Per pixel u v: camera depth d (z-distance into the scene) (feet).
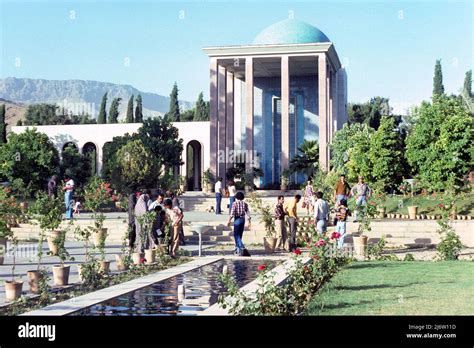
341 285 41.96
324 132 150.00
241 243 65.62
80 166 160.15
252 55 154.71
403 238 78.13
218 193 111.04
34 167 149.79
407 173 124.77
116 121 257.34
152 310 33.88
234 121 185.68
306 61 160.04
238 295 30.66
